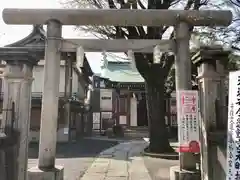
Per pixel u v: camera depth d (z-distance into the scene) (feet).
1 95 67.82
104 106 109.60
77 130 96.53
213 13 22.95
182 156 22.15
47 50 22.39
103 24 23.52
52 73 22.11
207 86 20.59
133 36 42.68
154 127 45.39
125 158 44.65
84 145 69.05
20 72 19.72
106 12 22.93
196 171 21.70
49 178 20.13
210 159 19.71
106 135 100.89
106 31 42.63
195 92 21.29
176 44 23.31
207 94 20.49
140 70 44.96
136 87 102.06
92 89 111.86
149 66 44.75
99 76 110.11
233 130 15.70
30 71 20.66
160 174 31.48
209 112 20.31
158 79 44.68
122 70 115.34
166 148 44.75
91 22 23.12
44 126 21.48
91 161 42.57
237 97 15.65
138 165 37.63
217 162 19.27
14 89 19.56
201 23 23.36
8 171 18.07
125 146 63.82
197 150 20.66
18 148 19.03
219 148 19.27
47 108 21.67
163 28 43.78
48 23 22.77
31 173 20.16
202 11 23.06
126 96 107.14
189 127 20.86
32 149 61.41
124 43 23.26
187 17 22.95
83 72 98.73
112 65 119.85
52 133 21.53
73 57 52.65
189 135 20.77
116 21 23.17
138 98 107.34
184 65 22.86
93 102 109.40
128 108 106.52
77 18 22.77
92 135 106.22
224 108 20.31
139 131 100.48
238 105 15.56
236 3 37.55
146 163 38.88
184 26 23.26
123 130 97.19
